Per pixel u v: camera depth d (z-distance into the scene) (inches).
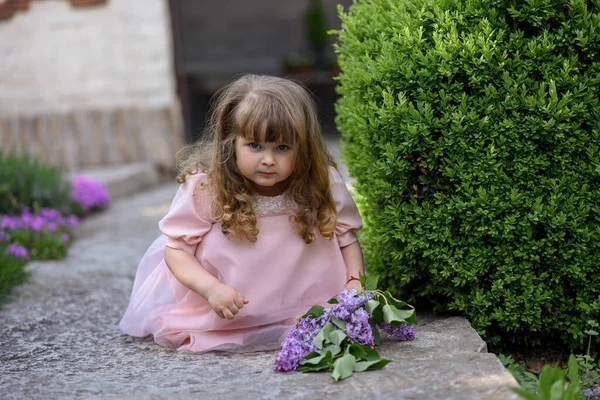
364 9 141.6
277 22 628.7
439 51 113.0
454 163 115.0
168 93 395.2
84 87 393.7
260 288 115.3
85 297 160.7
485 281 120.6
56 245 208.8
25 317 144.1
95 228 264.2
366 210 136.0
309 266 117.9
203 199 116.5
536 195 114.1
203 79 595.5
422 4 120.4
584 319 119.0
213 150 116.6
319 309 107.3
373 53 128.6
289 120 109.9
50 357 118.6
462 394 86.4
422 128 113.0
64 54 391.5
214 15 623.2
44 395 98.0
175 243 116.3
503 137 112.0
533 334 124.3
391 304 109.0
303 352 102.0
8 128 382.6
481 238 117.2
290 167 112.0
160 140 391.2
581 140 111.7
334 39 617.0
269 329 114.8
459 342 109.3
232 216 114.3
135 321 124.9
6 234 207.8
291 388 92.9
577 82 110.7
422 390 88.4
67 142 383.9
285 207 117.0
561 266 116.0
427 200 118.9
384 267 133.9
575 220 112.7
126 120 391.2
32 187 254.2
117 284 174.1
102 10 388.5
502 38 113.9
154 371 107.7
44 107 393.7
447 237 117.7
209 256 115.6
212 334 116.3
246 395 91.3
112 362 114.3
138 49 391.9
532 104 110.1
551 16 111.3
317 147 116.0
